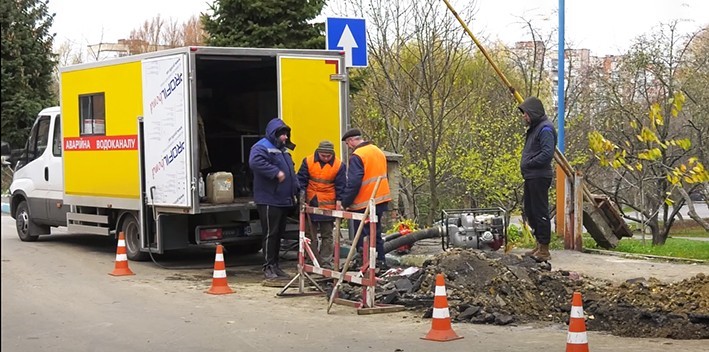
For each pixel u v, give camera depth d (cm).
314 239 1104
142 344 798
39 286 1127
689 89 2134
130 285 1139
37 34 3100
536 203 1197
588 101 2400
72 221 1505
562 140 1427
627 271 1147
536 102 1191
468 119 2155
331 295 968
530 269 1014
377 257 1144
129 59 1322
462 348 770
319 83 1309
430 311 906
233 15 2020
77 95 1447
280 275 1149
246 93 1491
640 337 818
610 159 1268
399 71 2003
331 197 1170
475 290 959
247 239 1323
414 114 1989
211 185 1268
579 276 1080
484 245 1248
